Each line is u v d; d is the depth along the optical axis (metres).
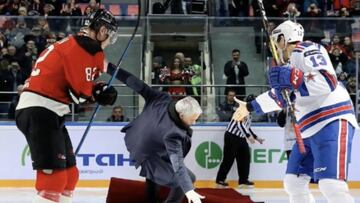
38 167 3.78
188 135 4.95
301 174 4.62
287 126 8.00
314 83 4.27
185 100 4.86
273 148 8.89
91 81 3.93
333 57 10.23
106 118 9.34
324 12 13.04
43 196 3.83
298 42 4.54
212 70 11.07
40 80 3.85
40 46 10.17
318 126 4.33
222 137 8.87
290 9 12.09
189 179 4.65
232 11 12.79
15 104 9.45
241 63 10.58
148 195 5.83
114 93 4.38
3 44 10.03
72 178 4.11
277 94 4.47
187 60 10.33
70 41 3.90
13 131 8.70
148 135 5.07
